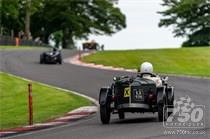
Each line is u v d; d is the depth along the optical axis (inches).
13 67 4638.3
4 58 5659.5
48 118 2106.3
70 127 1790.1
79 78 3821.4
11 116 2185.0
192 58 6043.3
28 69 4488.2
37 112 2278.5
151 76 1881.2
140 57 5994.1
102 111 1801.2
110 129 1654.8
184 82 3555.6
